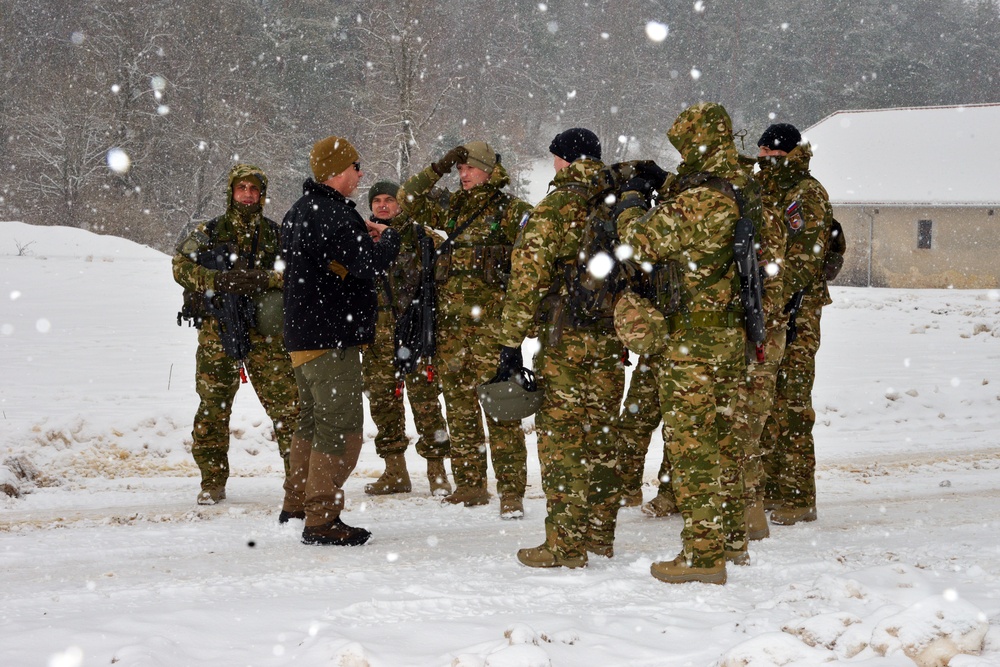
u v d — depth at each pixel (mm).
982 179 41969
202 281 5980
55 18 65125
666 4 95250
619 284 4262
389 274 6289
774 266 4500
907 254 41812
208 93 56844
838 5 93688
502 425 5812
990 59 103062
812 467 5688
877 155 44938
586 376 4414
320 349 4918
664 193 4180
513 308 4305
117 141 52469
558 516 4355
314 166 5027
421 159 47750
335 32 71000
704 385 4035
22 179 52375
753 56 94312
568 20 94625
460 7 76000
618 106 84312
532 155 84875
